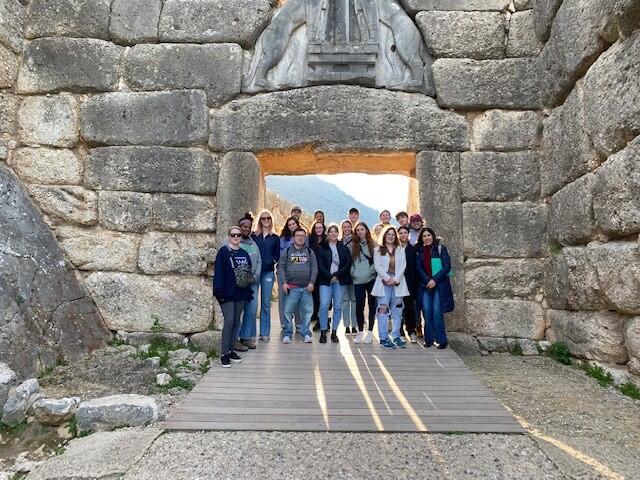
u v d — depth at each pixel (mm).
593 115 4453
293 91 6133
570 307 5195
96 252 5953
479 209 5965
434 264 5336
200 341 5750
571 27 4961
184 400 3760
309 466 2775
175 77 6172
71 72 6121
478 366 5133
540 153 5992
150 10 6254
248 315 5262
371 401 3723
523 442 3061
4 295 4672
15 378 3844
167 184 6020
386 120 6047
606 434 3229
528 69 6066
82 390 4258
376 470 2725
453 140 6039
